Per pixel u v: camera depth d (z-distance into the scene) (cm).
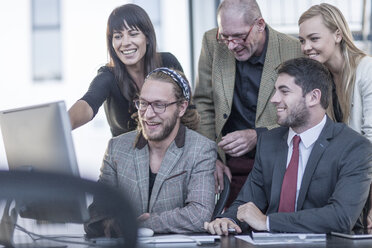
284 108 242
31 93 718
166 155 255
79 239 120
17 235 110
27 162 196
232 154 302
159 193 252
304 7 554
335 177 236
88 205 83
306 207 238
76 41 723
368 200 271
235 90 322
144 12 305
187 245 187
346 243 188
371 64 289
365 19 535
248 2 297
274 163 251
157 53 313
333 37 290
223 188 268
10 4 718
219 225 228
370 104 286
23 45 722
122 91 307
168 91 250
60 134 186
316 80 241
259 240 196
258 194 258
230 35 297
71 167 188
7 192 76
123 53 301
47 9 721
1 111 204
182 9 599
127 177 257
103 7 714
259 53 312
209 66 331
